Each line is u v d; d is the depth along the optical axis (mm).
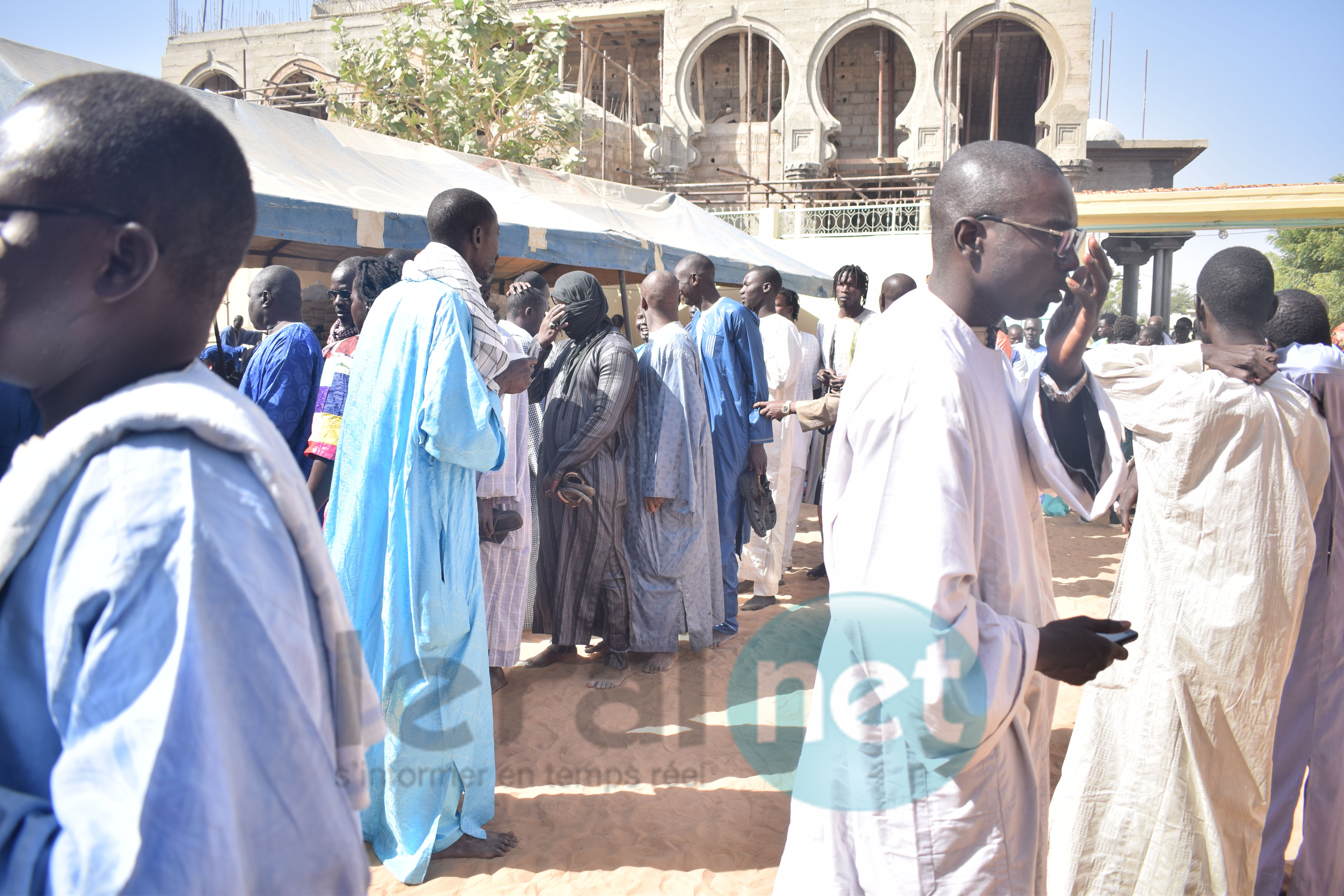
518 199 7055
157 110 813
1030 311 1523
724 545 5031
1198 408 2188
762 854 2861
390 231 5293
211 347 4180
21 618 724
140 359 838
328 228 4953
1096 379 1737
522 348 4086
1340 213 8016
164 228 805
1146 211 8453
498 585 3941
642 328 4789
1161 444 2283
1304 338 2656
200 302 858
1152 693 2285
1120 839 2305
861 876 1438
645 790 3287
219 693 709
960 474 1336
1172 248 19094
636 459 4379
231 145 875
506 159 12461
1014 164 1469
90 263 785
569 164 13328
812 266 13531
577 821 3057
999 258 1470
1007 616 1378
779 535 5664
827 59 21938
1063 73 18516
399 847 2688
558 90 13820
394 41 13016
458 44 12898
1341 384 2457
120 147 781
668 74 20062
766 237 14203
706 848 2895
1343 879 2488
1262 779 2264
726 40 22125
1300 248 35906
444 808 2744
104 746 672
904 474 1336
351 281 3924
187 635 694
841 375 6352
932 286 1578
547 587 4344
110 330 819
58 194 771
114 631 688
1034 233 1440
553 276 10055
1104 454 1543
